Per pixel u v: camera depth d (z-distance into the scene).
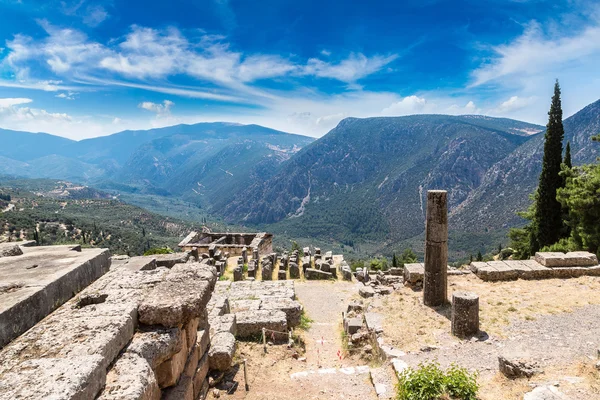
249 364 10.05
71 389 3.54
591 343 8.98
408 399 7.01
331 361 11.23
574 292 12.71
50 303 5.74
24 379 3.68
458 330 10.42
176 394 6.12
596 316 10.68
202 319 8.80
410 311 12.56
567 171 23.97
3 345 4.61
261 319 12.19
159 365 6.00
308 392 8.84
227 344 9.23
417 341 10.41
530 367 7.64
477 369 8.47
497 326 10.70
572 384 6.80
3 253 7.59
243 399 8.32
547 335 9.78
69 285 6.38
